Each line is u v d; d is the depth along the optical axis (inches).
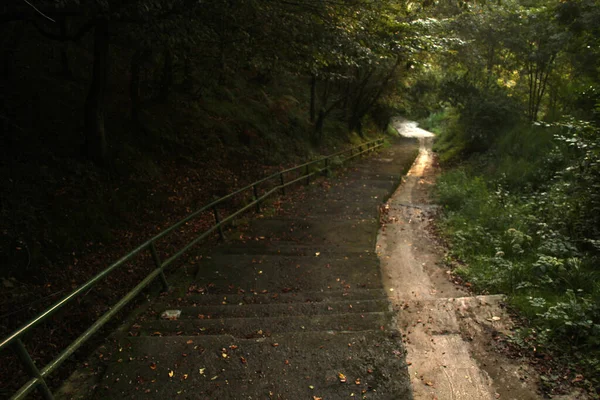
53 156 308.2
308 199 450.6
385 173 652.1
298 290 215.6
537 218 286.5
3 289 212.5
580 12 417.4
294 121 715.4
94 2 207.8
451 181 513.3
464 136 767.7
